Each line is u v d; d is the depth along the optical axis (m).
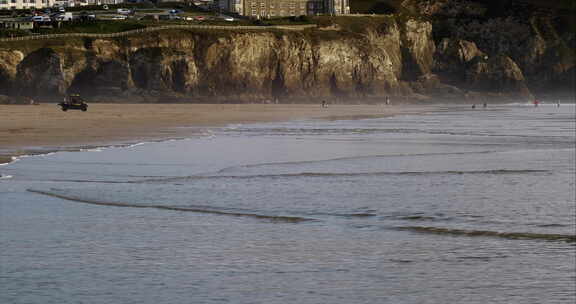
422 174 93.25
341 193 75.31
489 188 80.44
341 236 53.03
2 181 79.94
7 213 59.97
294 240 51.38
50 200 67.12
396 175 91.81
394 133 183.25
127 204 65.94
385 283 40.47
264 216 60.97
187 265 43.88
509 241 51.72
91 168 94.44
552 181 87.31
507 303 36.84
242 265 44.06
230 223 57.62
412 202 69.81
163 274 41.78
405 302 36.94
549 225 58.19
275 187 79.19
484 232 54.97
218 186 79.25
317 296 37.88
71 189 74.56
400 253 47.62
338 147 136.25
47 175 86.12
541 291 38.97
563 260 45.88
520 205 68.50
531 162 110.75
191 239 51.22
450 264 44.84
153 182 81.56
